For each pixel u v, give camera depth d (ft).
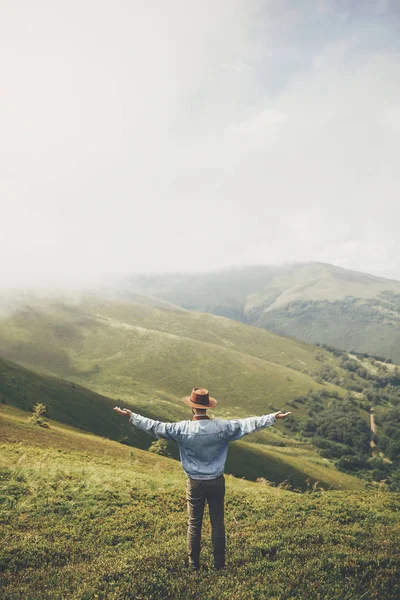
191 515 24.71
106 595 23.56
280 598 22.44
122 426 418.51
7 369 424.46
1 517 41.75
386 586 24.29
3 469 57.72
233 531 37.63
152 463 129.90
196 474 23.82
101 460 96.89
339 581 24.27
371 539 33.99
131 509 47.98
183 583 24.20
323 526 39.17
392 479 533.96
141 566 27.07
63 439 147.33
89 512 46.03
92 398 480.23
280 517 43.47
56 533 38.58
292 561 27.53
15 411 232.94
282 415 23.95
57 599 23.40
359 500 53.06
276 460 442.91
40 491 50.88
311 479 413.80
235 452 425.69
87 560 31.86
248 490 62.28
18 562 30.96
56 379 506.07
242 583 24.00
